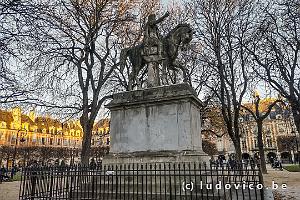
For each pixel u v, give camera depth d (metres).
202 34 22.92
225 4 22.50
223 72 22.73
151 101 9.16
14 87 12.07
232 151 78.12
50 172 8.68
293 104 21.06
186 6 24.67
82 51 20.81
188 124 8.55
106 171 8.21
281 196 11.77
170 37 10.20
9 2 10.50
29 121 88.50
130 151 9.15
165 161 8.25
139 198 7.58
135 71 10.57
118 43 22.70
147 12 23.62
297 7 17.81
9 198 13.55
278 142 74.00
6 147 63.75
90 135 19.94
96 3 20.86
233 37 22.22
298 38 19.81
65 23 19.84
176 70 10.53
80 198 8.16
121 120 9.63
